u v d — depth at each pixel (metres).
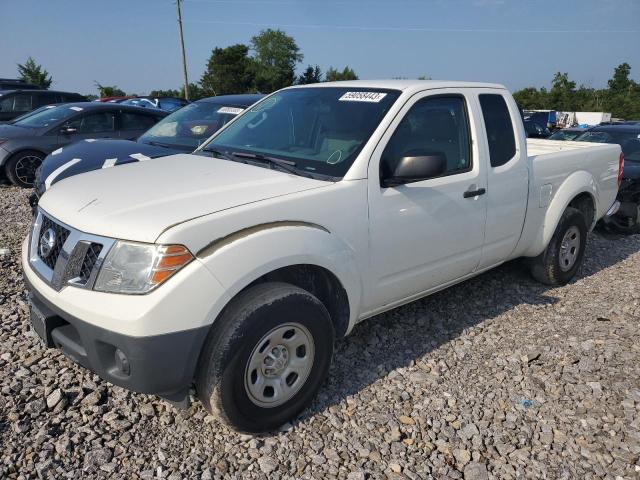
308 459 2.83
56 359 3.59
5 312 4.23
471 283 5.30
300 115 3.96
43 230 3.13
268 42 86.31
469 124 4.08
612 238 7.45
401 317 4.49
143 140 6.98
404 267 3.63
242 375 2.75
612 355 3.94
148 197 2.94
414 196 3.56
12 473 2.63
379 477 2.74
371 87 3.90
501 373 3.69
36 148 9.66
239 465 2.77
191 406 3.18
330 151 3.51
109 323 2.53
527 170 4.51
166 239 2.55
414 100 3.71
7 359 3.57
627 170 7.54
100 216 2.77
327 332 3.10
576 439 3.05
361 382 3.54
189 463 2.76
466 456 2.90
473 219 4.04
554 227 4.91
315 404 3.28
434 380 3.59
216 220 2.70
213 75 63.62
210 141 4.34
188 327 2.56
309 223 3.03
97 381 3.36
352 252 3.24
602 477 2.79
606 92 67.94
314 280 3.28
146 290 2.53
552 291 5.21
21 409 3.09
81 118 10.03
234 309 2.74
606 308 4.82
